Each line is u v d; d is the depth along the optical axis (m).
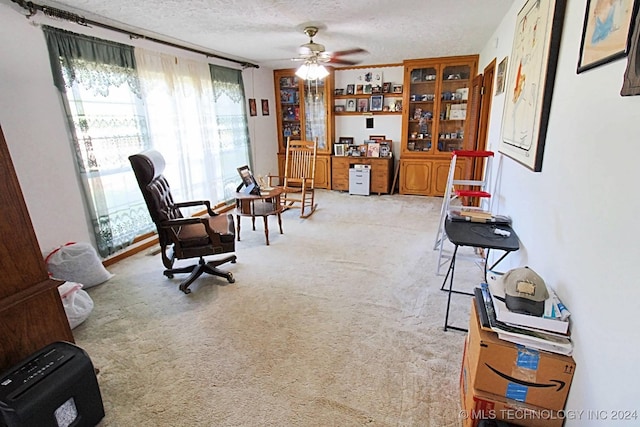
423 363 1.89
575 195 1.28
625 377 0.89
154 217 2.53
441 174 5.55
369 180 5.81
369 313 2.38
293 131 6.49
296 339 2.12
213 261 3.10
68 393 1.40
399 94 5.70
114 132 3.24
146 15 2.82
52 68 2.70
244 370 1.87
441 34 3.56
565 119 1.43
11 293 1.47
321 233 4.05
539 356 1.25
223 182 4.98
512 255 2.17
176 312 2.44
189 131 4.28
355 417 1.56
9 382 1.32
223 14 2.80
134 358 1.97
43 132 2.67
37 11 2.55
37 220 2.68
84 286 2.77
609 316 0.99
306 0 2.48
